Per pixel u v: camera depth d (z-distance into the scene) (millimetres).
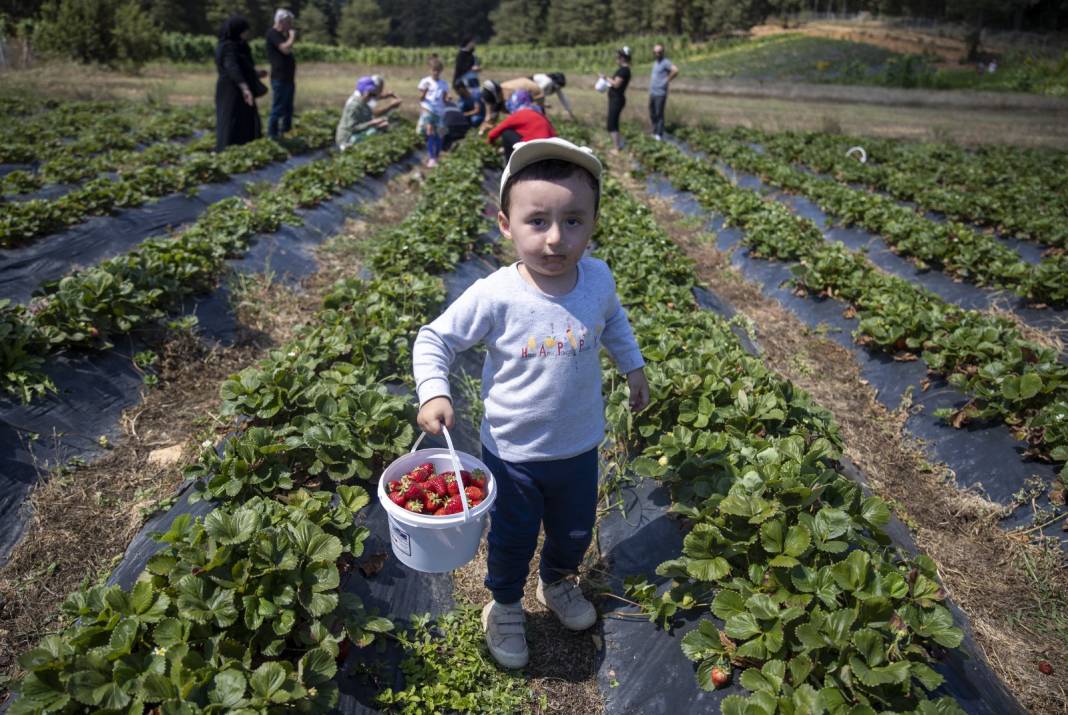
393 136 14945
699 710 2762
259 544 2775
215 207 8289
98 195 8062
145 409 5000
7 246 6961
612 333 2990
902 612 2711
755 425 4102
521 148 2414
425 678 2939
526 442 2727
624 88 16484
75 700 2350
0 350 4555
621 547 3703
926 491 4875
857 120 23266
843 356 6660
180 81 26047
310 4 105250
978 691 2850
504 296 2637
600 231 8750
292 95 13625
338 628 2773
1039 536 4273
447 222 8062
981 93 31250
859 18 71438
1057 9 57531
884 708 2459
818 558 2951
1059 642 3615
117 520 3996
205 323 6082
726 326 6188
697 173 12844
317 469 3672
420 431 4223
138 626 2549
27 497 4012
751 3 74438
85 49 28047
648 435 4164
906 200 12219
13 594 3459
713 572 2980
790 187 12328
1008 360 5246
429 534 2668
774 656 2678
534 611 3441
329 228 9188
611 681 3086
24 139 12523
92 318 5164
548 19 102125
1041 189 12750
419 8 114938
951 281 8031
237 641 2598
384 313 5266
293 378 4289
